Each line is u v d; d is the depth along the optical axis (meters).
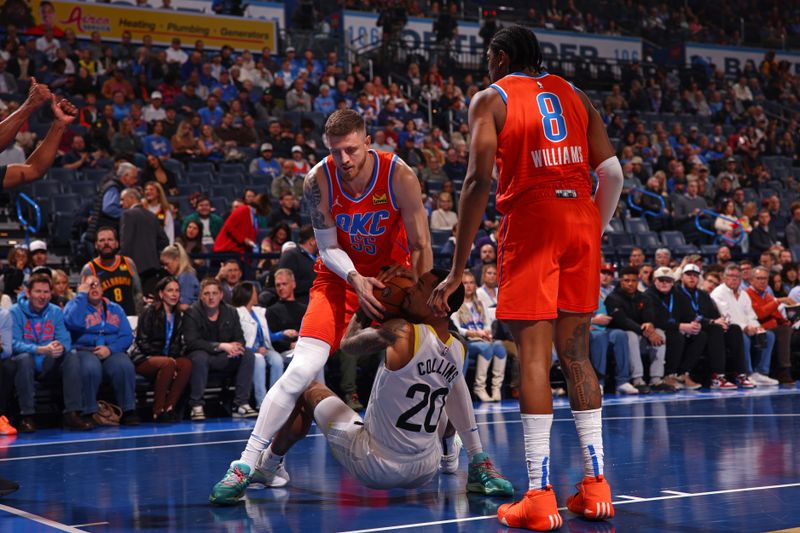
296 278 10.41
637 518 4.17
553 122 4.17
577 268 4.22
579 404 4.28
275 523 4.23
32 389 8.60
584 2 29.45
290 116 18.88
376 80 21.22
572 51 27.28
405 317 4.30
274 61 21.03
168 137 16.33
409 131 19.27
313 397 4.82
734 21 31.20
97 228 11.16
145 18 20.22
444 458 5.57
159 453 6.75
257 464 5.13
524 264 4.16
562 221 4.14
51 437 8.03
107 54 18.73
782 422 7.95
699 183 19.36
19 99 16.19
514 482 5.25
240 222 11.85
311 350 4.82
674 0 31.52
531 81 4.24
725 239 16.61
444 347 4.32
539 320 4.15
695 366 12.52
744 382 12.20
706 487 4.91
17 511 4.58
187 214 13.96
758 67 29.84
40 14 19.02
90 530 4.12
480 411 9.48
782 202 20.88
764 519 4.09
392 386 4.34
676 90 26.08
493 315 11.13
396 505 4.63
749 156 22.66
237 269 10.59
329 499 4.82
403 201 4.76
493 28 24.91
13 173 5.00
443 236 14.66
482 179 4.02
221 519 4.33
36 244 10.71
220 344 9.42
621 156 20.64
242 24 21.45
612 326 11.62
